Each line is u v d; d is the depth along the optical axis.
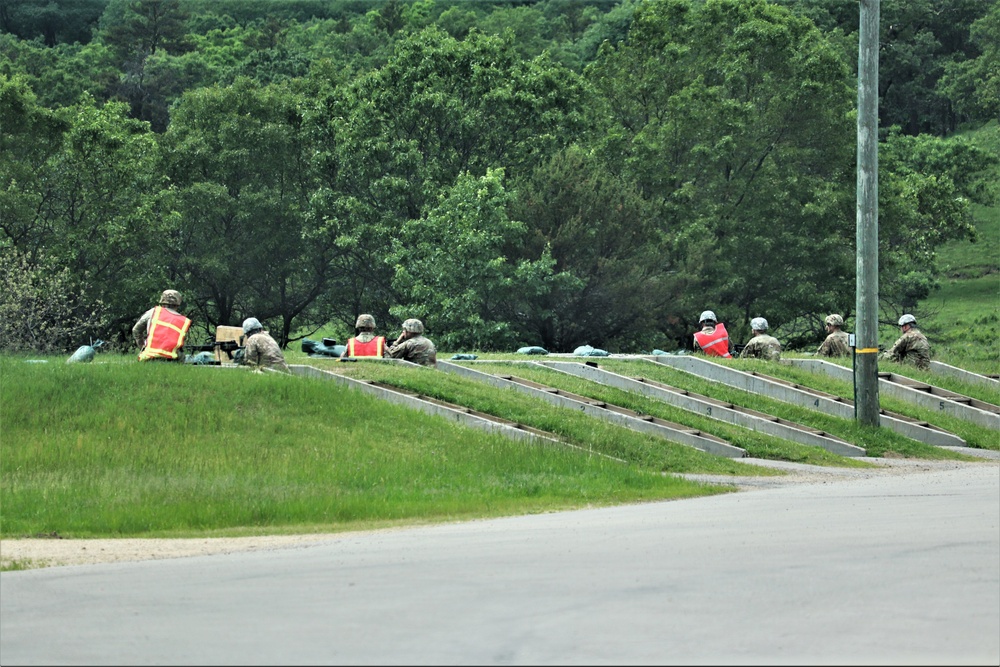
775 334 113.25
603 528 25.34
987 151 178.50
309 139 110.00
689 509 29.47
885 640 13.98
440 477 35.97
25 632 15.58
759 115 114.00
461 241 91.06
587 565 19.58
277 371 43.94
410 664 13.12
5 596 18.59
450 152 107.81
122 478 33.62
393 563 20.66
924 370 64.06
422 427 41.22
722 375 56.38
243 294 113.94
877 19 50.28
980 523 24.53
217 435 38.31
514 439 41.00
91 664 13.71
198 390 41.06
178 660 13.73
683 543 22.12
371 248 104.38
